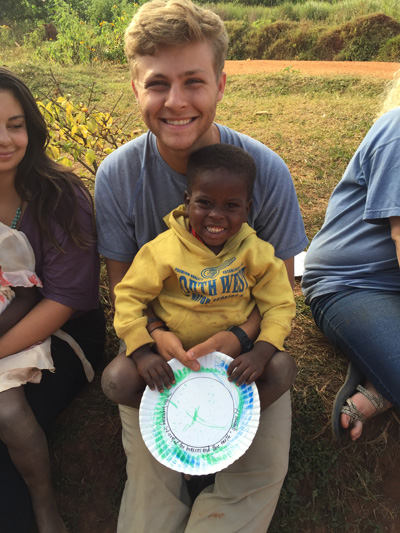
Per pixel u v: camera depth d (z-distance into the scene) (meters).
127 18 12.97
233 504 1.88
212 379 1.86
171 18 1.65
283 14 17.38
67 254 1.97
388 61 13.52
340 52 14.25
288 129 5.46
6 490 1.84
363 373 2.25
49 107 3.03
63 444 2.30
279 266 1.97
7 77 1.76
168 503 1.91
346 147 4.84
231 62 11.89
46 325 1.98
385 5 16.02
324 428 2.34
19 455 1.81
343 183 2.49
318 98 7.39
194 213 1.83
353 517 2.17
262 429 1.96
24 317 1.98
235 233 1.88
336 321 2.31
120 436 2.33
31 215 1.94
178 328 1.94
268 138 5.15
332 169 4.42
